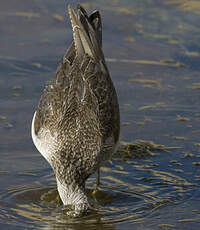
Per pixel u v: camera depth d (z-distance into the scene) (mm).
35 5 25422
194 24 23828
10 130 17281
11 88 19625
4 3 25484
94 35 14922
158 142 16750
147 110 18391
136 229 12680
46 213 13531
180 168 15523
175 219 13078
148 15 24641
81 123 14266
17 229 12727
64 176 14117
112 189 14688
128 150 16438
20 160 15859
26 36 23094
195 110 18328
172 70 20875
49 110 14602
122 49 22250
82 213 13445
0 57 21562
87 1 25641
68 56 14914
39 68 20953
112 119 14867
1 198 14125
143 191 14523
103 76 14836
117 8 25109
